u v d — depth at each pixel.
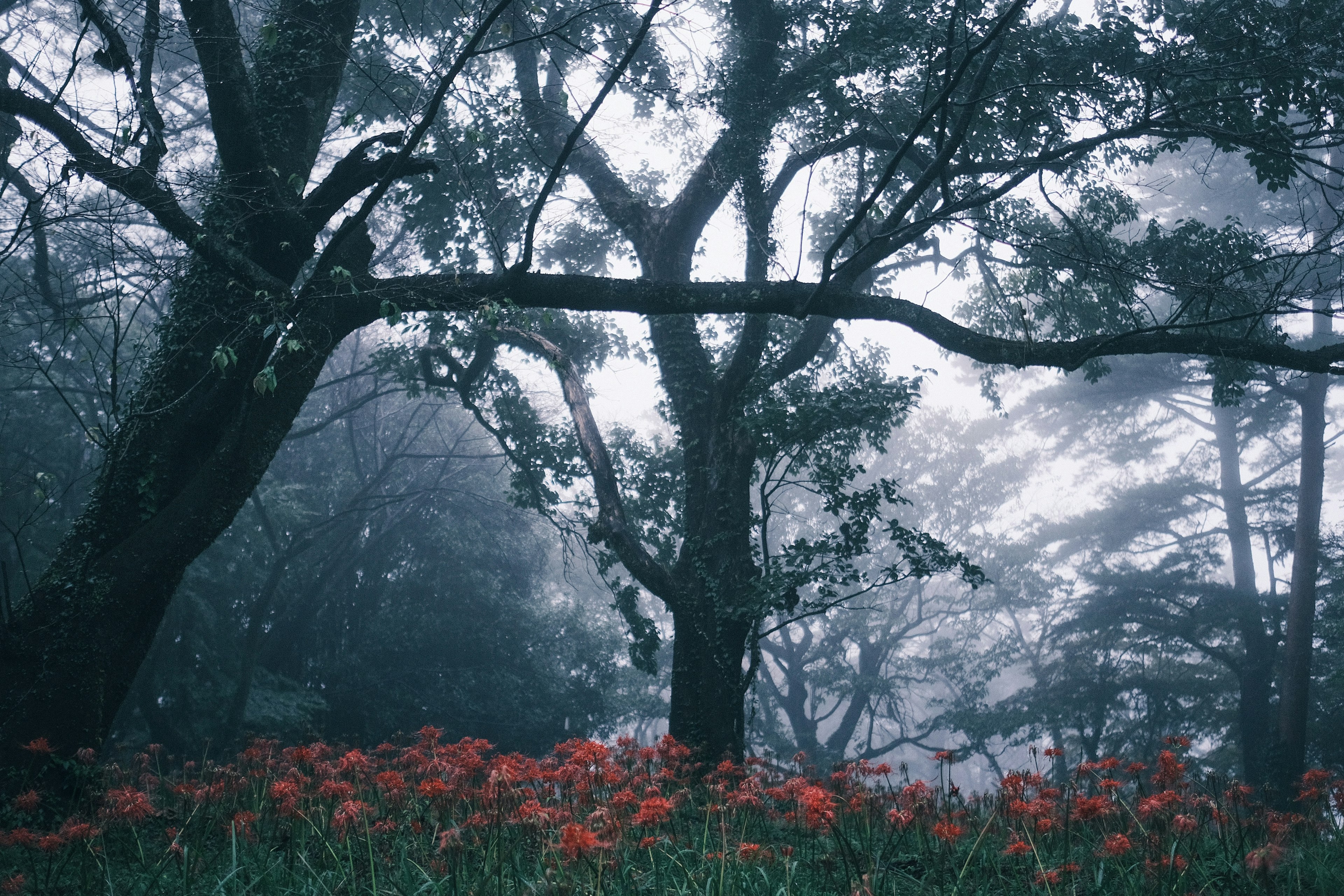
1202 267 14.59
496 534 29.11
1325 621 26.48
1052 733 30.59
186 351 9.70
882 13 13.55
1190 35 12.34
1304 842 4.96
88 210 8.20
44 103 8.67
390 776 4.41
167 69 16.62
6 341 17.44
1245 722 27.75
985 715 31.27
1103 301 16.31
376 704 25.69
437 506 28.98
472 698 26.39
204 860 4.72
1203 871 4.17
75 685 8.41
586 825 3.58
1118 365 30.53
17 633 8.45
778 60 15.30
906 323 11.02
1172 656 30.98
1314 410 26.91
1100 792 4.90
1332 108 11.70
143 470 9.36
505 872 4.03
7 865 5.26
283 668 25.89
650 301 10.59
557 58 16.52
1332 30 11.59
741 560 13.78
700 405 15.09
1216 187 28.11
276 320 8.62
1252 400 30.44
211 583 23.19
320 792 4.77
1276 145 11.83
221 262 9.43
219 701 21.66
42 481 9.33
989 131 13.45
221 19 9.85
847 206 18.19
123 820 4.79
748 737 33.00
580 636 28.94
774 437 14.10
